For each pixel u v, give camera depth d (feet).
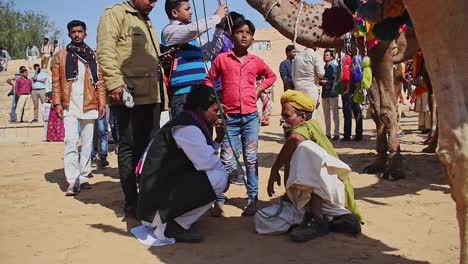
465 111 10.03
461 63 10.00
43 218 20.57
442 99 10.14
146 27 20.54
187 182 17.24
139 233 17.81
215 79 20.34
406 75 44.29
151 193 17.30
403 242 16.58
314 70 31.24
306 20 23.04
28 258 15.90
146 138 20.77
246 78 20.02
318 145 17.44
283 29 23.08
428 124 45.65
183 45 20.99
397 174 25.91
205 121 18.17
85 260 15.64
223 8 20.12
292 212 17.70
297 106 17.87
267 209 18.12
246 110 19.90
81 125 25.53
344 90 28.78
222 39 22.29
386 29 14.48
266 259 15.35
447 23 9.97
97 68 25.16
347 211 17.52
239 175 25.48
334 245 16.43
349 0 16.90
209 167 17.42
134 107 20.12
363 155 33.94
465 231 10.29
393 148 25.90
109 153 37.99
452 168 10.12
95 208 22.04
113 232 18.48
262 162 32.55
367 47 24.41
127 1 20.54
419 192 23.17
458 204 10.31
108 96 20.45
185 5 20.35
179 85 20.83
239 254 15.87
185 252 16.20
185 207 17.03
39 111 83.97
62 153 39.14
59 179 28.60
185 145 17.17
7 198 24.22
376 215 19.62
